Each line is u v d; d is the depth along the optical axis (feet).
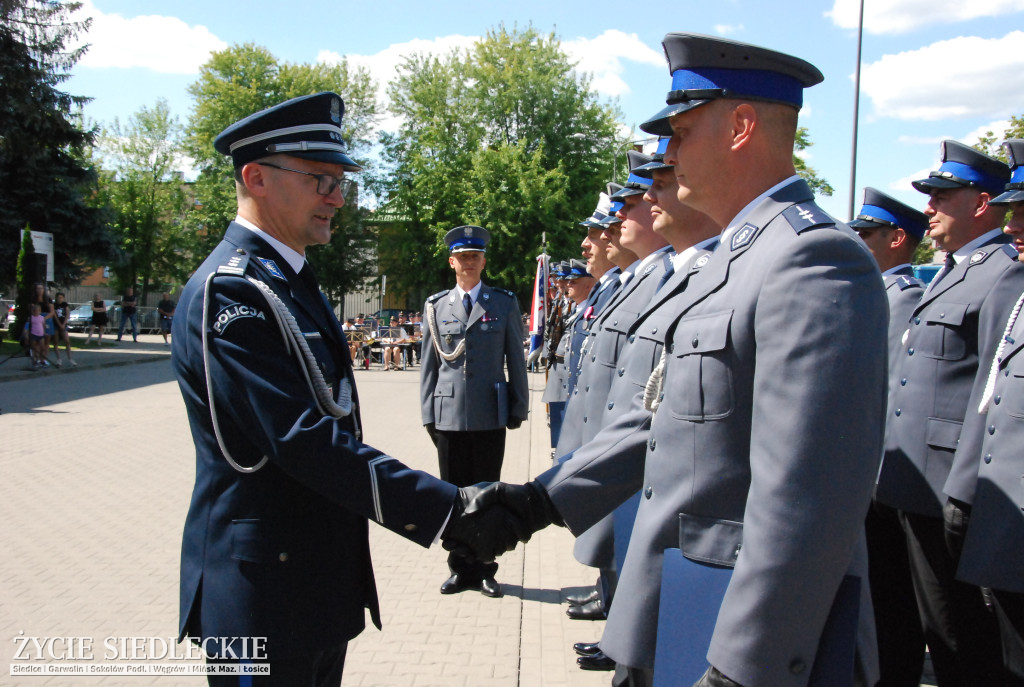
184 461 25.85
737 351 5.51
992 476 8.87
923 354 10.73
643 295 11.05
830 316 4.99
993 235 10.90
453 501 6.71
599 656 11.68
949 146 11.16
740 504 5.55
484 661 11.91
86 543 16.98
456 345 16.85
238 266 6.58
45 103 69.31
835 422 4.86
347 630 6.86
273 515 6.52
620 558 9.67
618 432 7.42
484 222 106.42
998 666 9.75
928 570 10.34
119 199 128.77
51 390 45.85
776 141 6.00
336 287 128.26
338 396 7.00
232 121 117.70
